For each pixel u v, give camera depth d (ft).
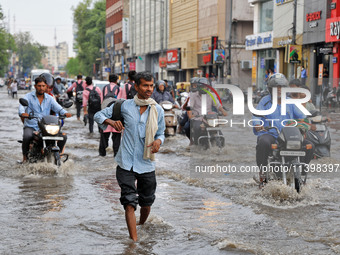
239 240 18.58
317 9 113.91
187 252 17.26
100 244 18.06
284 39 127.85
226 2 171.63
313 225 20.67
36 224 20.63
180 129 58.59
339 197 25.58
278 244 18.16
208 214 22.48
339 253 17.16
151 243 18.21
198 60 193.16
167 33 234.17
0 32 353.10
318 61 117.39
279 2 130.41
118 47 342.44
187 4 205.05
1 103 133.08
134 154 19.07
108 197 25.81
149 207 20.22
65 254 16.98
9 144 47.57
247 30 171.73
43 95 34.19
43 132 32.76
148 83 19.04
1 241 18.35
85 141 51.11
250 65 169.07
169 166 35.83
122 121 19.56
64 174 32.45
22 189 27.68
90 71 415.64
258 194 26.09
